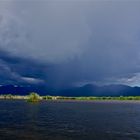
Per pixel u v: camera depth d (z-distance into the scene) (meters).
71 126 78.62
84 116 117.00
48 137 57.19
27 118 103.94
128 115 126.06
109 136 60.41
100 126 79.56
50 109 169.88
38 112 139.25
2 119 98.25
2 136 57.28
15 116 112.69
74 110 162.50
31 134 60.91
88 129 71.88
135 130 71.62
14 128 71.31
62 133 63.53
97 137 58.62
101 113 138.12
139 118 109.75
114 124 85.75
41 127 74.94
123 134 63.91
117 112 148.12
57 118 106.19
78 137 58.03
